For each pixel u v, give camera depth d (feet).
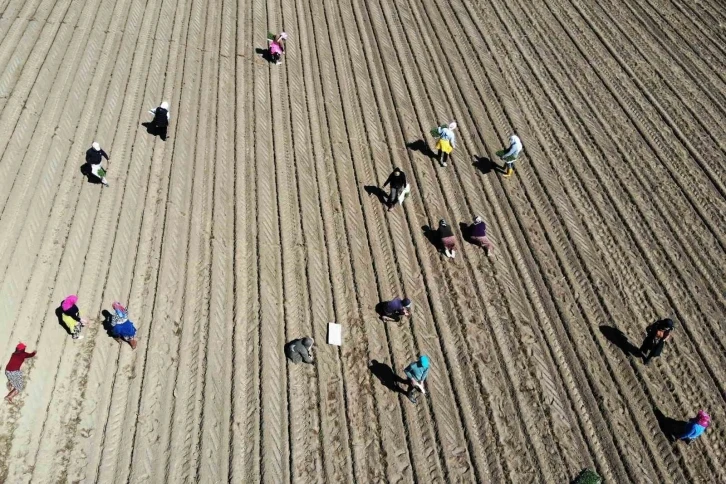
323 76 68.49
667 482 40.04
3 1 69.26
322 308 47.09
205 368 42.55
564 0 83.30
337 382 43.11
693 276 52.01
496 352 45.83
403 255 51.55
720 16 81.71
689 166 61.41
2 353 39.86
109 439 38.55
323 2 80.18
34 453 37.06
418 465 39.65
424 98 67.36
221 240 50.47
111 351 42.24
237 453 39.04
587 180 59.47
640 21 80.18
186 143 57.88
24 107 56.34
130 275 46.55
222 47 70.18
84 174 52.34
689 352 46.93
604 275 51.49
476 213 55.67
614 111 67.00
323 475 38.70
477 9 81.05
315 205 54.49
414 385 41.45
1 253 44.52
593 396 43.88
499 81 70.18
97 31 68.39
